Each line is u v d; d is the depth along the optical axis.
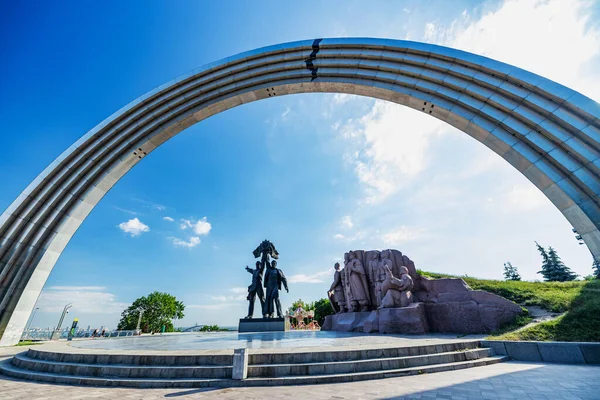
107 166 18.84
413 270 15.45
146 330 54.22
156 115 19.75
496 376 6.10
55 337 26.69
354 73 18.05
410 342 8.56
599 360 7.39
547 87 12.66
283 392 5.14
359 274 16.08
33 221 16.41
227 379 5.86
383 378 6.17
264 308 19.48
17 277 15.47
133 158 19.72
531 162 12.85
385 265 14.69
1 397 5.03
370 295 15.74
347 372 6.29
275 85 19.47
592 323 9.05
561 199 12.09
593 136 11.24
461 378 5.99
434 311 13.43
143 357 6.61
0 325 14.60
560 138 12.05
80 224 18.28
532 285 15.69
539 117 12.84
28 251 15.98
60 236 17.16
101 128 18.91
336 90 19.27
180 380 5.84
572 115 11.97
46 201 17.12
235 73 20.11
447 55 15.55
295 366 6.18
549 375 6.09
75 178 17.86
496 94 14.23
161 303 57.19
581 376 5.92
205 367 6.18
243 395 4.97
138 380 5.88
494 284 16.12
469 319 12.61
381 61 17.61
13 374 7.18
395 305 13.59
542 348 8.23
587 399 4.33
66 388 5.74
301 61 19.33
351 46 18.41
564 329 9.26
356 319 15.12
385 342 8.73
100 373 6.41
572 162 11.81
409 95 16.62
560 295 12.80
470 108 14.88
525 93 13.30
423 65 16.31
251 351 6.75
